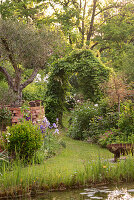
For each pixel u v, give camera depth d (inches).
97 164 231.5
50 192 195.8
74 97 699.4
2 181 201.2
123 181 221.9
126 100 434.3
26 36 414.6
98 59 540.7
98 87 511.2
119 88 429.7
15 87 462.9
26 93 645.9
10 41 408.2
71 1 958.4
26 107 383.2
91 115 470.0
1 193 189.3
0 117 398.9
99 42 985.5
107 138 386.0
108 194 186.2
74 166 260.4
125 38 985.5
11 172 217.5
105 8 1037.8
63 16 861.8
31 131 293.3
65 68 542.3
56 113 567.8
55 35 469.1
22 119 360.2
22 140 281.7
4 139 283.9
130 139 349.4
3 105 406.0
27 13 844.6
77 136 474.3
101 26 986.7
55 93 571.8
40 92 673.0
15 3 824.3
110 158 298.4
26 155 283.6
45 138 353.4
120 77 452.8
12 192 190.2
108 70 529.7
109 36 992.9
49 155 319.3
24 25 429.1
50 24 780.0
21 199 181.6
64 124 612.7
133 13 1043.3
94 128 443.5
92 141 433.4
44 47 430.9
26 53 414.3
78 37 869.2
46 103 569.0
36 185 200.2
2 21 412.2
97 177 218.5
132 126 367.9
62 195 187.5
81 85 542.6
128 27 967.6
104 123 440.1
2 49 412.8
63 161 293.1
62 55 560.1
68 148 377.4
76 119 483.5
